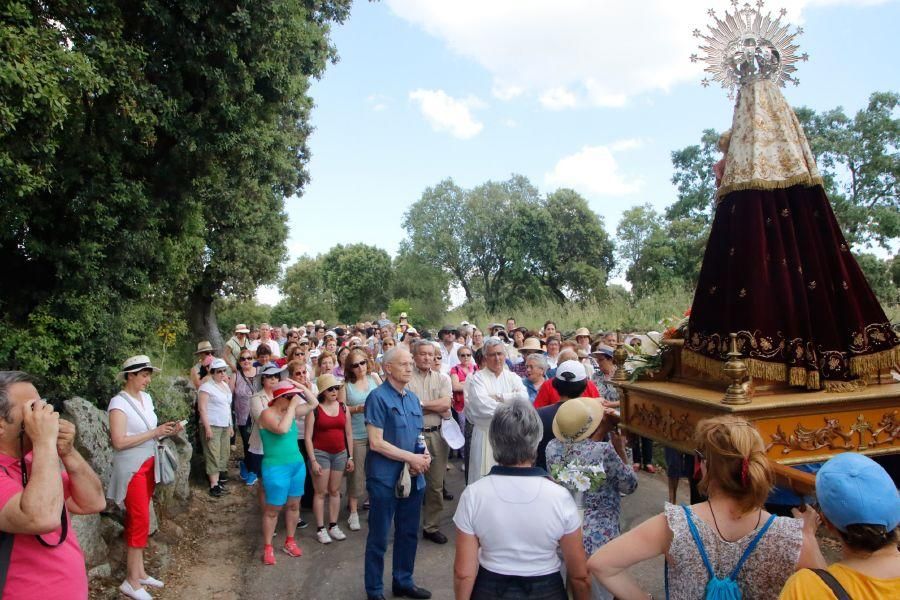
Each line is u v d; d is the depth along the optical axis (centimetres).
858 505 194
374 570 498
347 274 5341
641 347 456
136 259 850
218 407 848
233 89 860
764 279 367
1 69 518
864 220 2452
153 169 899
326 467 665
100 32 704
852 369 365
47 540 265
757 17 409
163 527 666
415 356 646
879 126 2594
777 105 397
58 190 737
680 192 3322
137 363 556
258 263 1989
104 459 598
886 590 189
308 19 1310
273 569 590
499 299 4444
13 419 265
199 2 786
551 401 614
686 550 229
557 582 286
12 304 752
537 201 5000
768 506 377
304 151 2170
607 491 387
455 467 957
